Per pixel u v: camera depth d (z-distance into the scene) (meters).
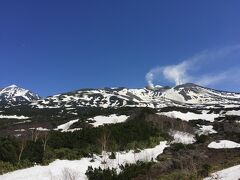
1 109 144.50
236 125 60.72
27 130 67.25
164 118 60.78
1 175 32.28
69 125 71.62
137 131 48.41
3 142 36.62
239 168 32.16
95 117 75.88
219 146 45.59
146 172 34.66
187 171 33.03
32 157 35.84
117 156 40.28
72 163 36.59
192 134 55.50
